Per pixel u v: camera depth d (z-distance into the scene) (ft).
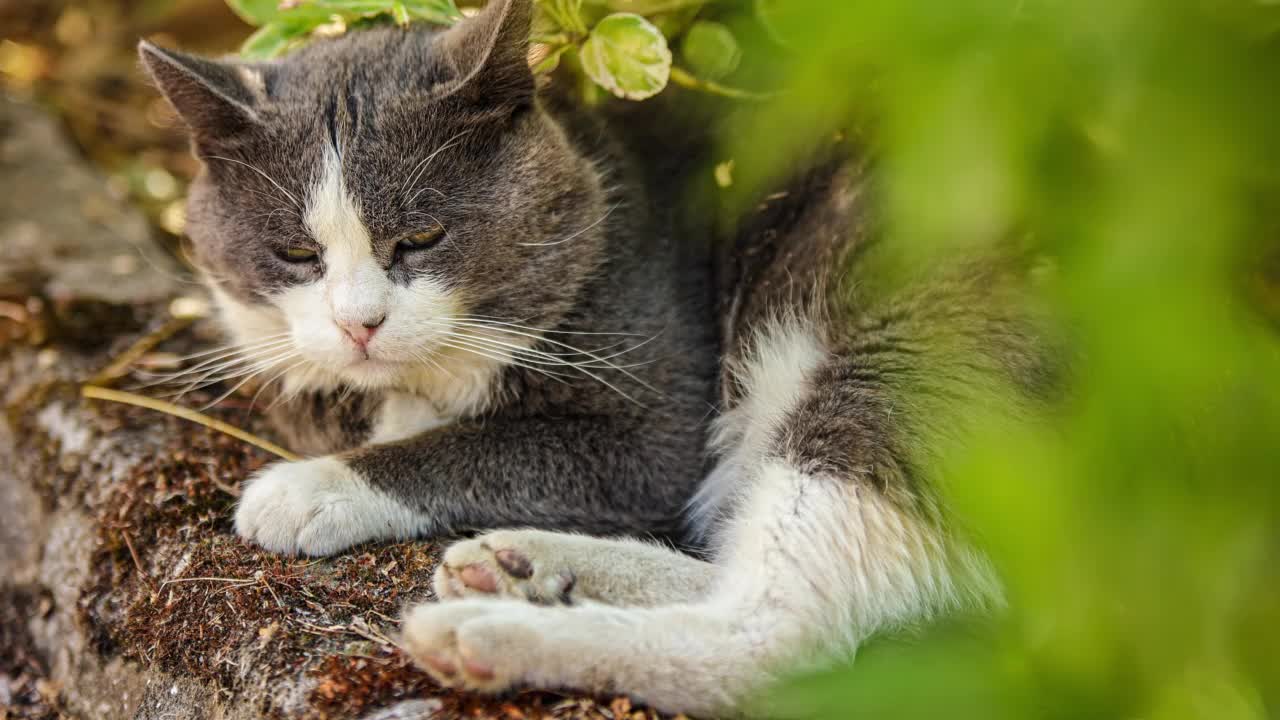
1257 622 1.57
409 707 1.96
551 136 2.27
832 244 2.24
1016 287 2.06
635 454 2.28
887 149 1.22
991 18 1.10
